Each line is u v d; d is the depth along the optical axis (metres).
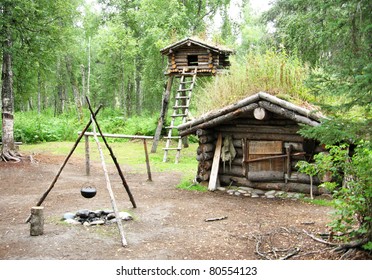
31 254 4.97
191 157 14.70
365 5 4.14
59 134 19.55
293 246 5.29
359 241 4.58
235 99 9.05
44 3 12.87
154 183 9.95
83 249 5.16
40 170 11.67
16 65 13.48
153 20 23.02
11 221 6.50
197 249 5.24
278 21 15.20
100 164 12.94
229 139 9.13
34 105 43.16
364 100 4.03
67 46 15.05
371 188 4.21
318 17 5.42
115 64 28.66
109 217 6.49
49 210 7.16
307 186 8.30
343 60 4.22
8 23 11.71
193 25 24.17
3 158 12.91
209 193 8.73
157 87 23.36
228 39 25.78
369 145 3.99
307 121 7.63
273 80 9.05
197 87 17.58
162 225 6.33
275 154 8.59
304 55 11.38
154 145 15.80
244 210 7.29
